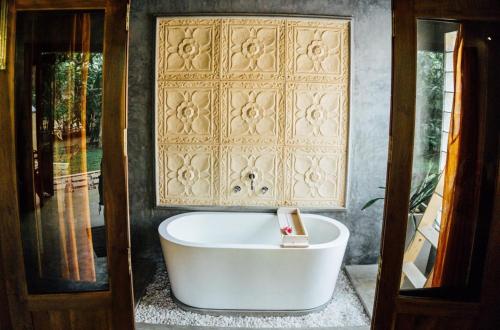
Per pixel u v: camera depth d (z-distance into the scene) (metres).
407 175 1.76
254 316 2.88
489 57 1.82
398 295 1.86
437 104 1.97
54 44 1.88
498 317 1.85
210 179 3.50
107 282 1.96
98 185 1.98
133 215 3.55
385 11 3.36
